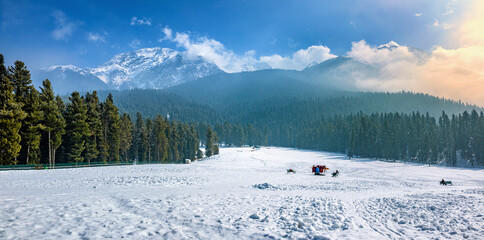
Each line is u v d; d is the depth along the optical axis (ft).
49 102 148.46
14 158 131.13
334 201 43.39
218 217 32.09
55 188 60.34
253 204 40.91
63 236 24.03
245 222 30.07
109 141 196.75
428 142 338.34
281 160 276.82
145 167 140.15
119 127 207.82
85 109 175.01
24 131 137.90
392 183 99.45
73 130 163.43
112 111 199.11
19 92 139.33
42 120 147.95
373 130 387.14
